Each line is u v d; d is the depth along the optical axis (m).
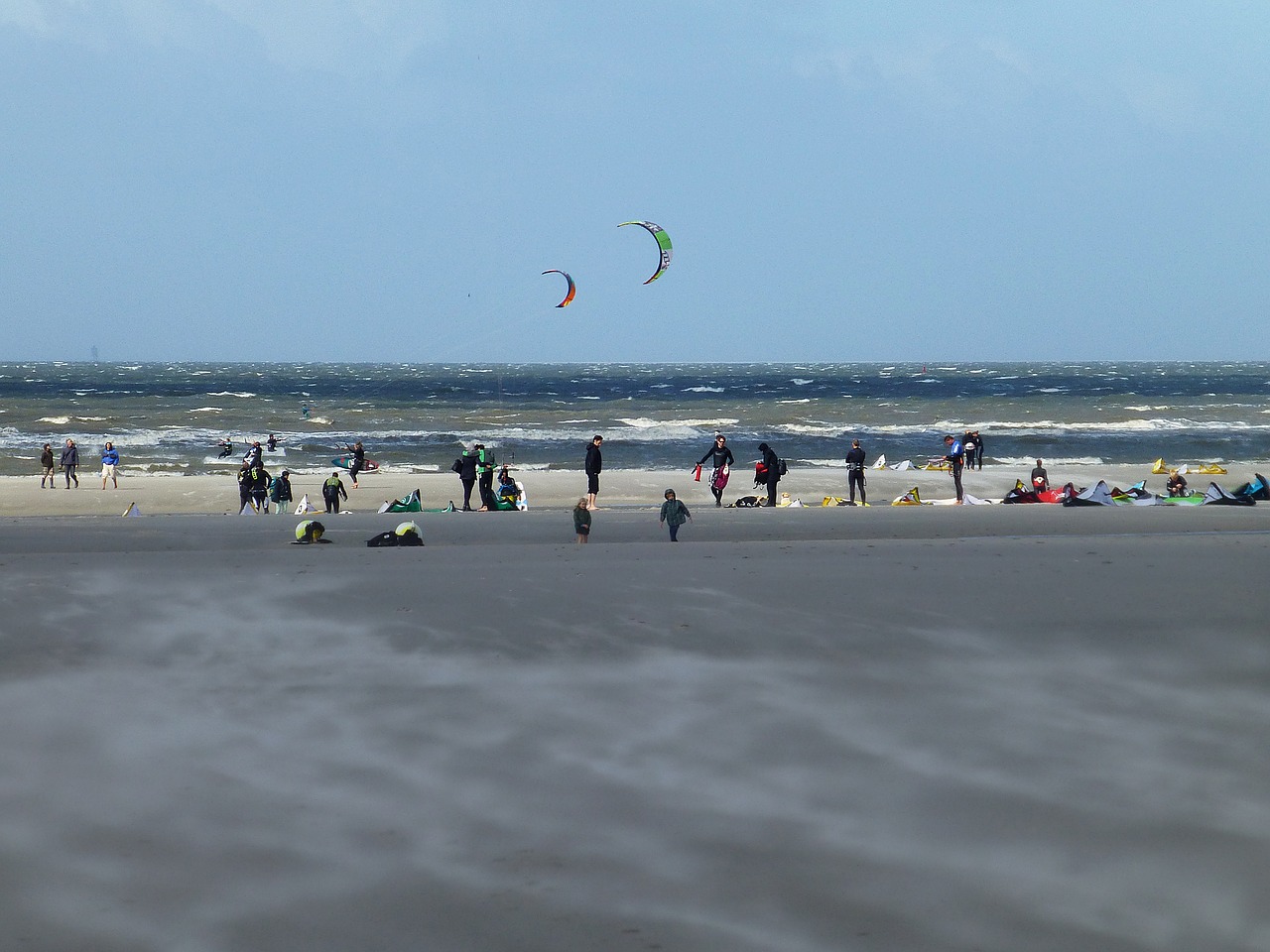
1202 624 10.06
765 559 14.03
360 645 9.42
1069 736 7.17
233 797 6.15
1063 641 9.52
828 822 5.86
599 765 6.66
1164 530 19.55
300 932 4.72
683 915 4.88
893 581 12.19
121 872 5.27
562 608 10.80
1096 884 5.21
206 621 10.31
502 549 15.57
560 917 4.86
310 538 18.22
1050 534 19.12
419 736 7.13
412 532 17.48
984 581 12.16
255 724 7.36
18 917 4.82
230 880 5.20
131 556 14.67
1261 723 7.42
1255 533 18.56
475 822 5.84
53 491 32.66
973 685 8.24
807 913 4.92
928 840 5.65
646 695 8.00
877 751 6.89
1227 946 4.68
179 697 7.95
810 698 7.95
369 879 5.21
